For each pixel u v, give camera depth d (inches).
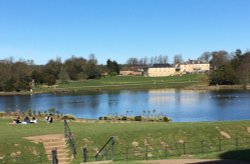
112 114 3371.1
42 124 2155.5
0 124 2185.0
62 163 1318.9
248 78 6978.4
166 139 1609.3
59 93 7224.4
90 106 4426.7
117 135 1600.6
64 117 2701.8
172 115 3312.0
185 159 1196.5
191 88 7283.5
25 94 7160.4
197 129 1722.4
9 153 1384.1
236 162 1105.4
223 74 7308.1
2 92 7440.9
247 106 3880.4
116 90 7677.2
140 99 5226.4
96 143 1525.6
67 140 1517.0
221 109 3683.6
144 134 1624.0
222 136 1695.4
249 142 1653.5
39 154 1401.3
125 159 1378.0
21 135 1606.8
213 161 1128.8
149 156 1451.8
